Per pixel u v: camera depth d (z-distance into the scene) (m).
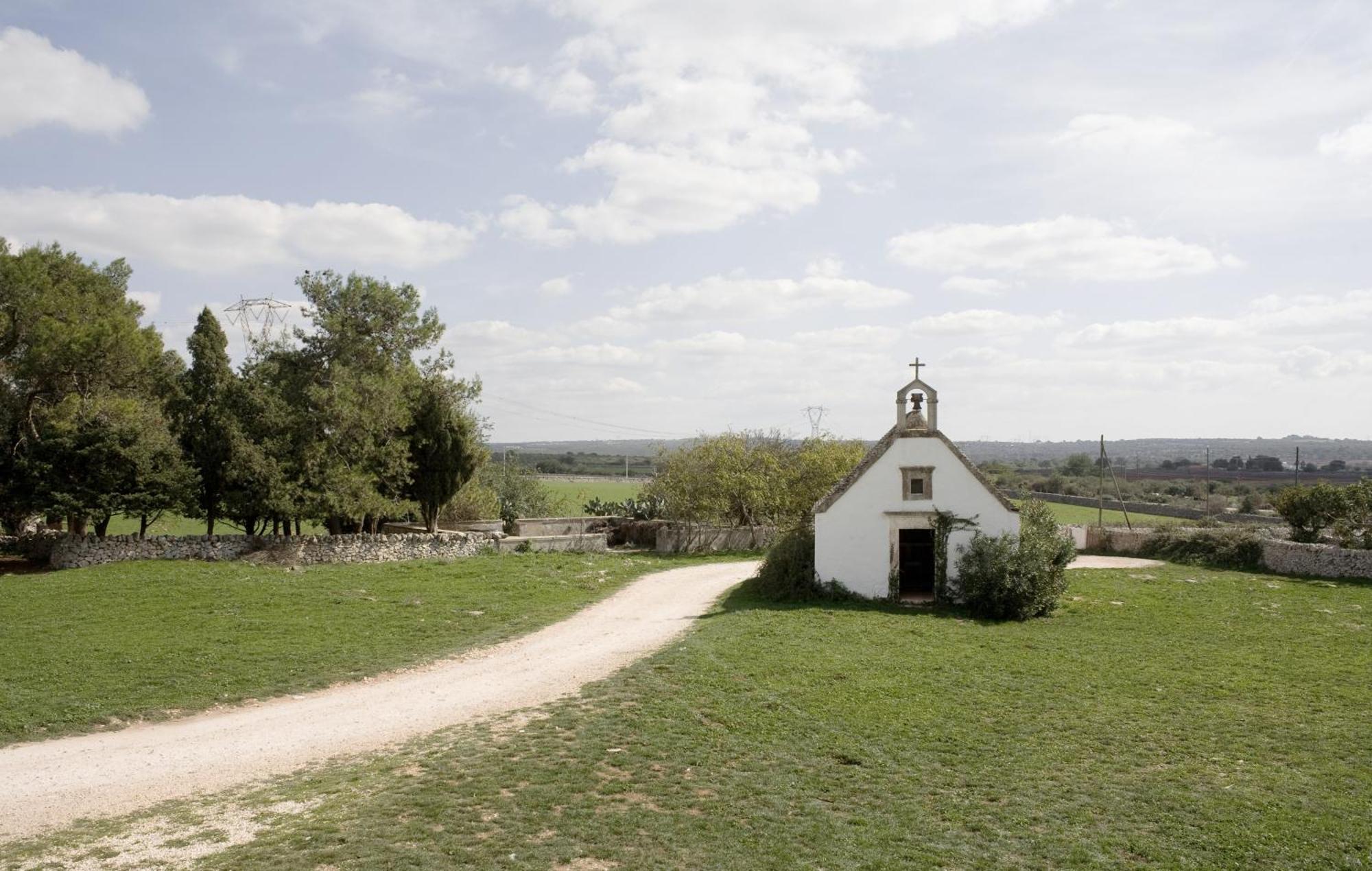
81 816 12.55
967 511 30.00
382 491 42.00
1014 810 12.73
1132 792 13.45
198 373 39.81
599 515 59.12
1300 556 38.50
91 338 37.31
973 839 11.75
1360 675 20.56
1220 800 13.12
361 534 39.72
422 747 15.51
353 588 31.58
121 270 45.56
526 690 19.27
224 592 29.77
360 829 11.78
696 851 11.20
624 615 28.67
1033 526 29.64
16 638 23.42
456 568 36.84
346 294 44.00
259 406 38.84
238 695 19.16
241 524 41.03
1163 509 70.06
